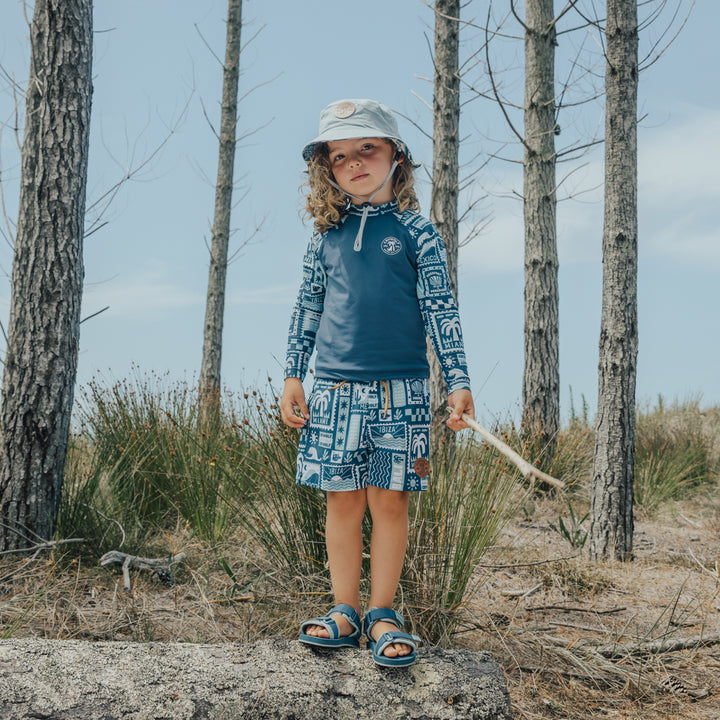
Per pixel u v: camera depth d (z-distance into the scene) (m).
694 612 3.77
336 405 2.29
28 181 4.25
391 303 2.28
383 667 2.07
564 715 2.62
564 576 4.24
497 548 4.51
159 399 5.93
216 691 1.91
